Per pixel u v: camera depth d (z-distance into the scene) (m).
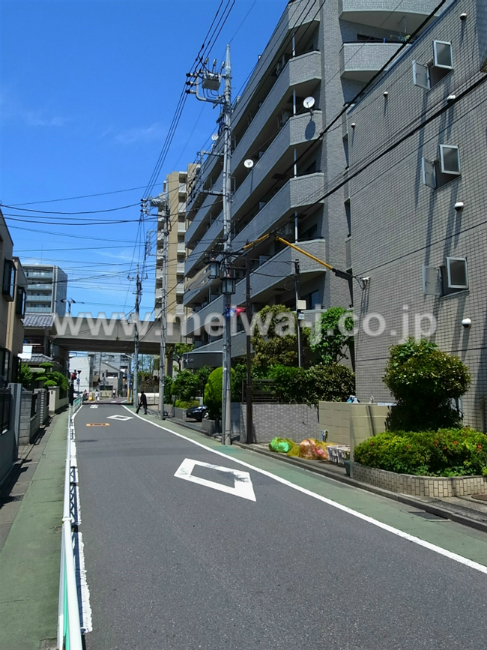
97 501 8.66
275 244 25.56
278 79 23.84
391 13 21.81
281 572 5.37
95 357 104.62
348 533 6.83
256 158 28.55
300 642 3.88
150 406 46.19
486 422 10.72
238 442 17.55
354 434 10.92
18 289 24.75
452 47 12.23
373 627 4.13
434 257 12.62
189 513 7.82
